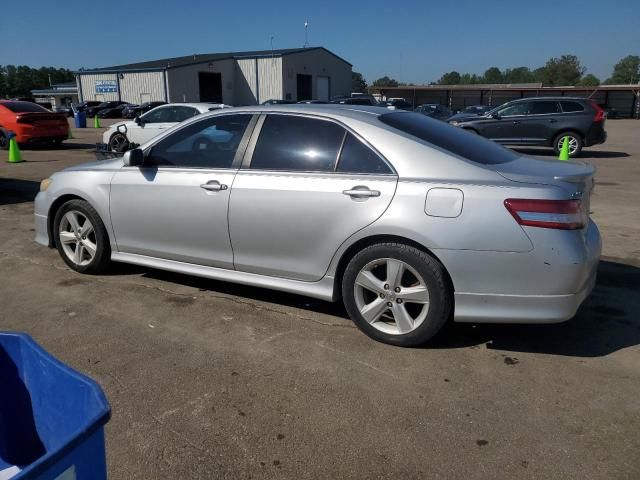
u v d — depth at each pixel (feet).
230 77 173.27
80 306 14.06
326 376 10.64
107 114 149.07
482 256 10.68
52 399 5.05
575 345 12.00
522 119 50.31
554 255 10.38
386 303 11.77
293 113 12.98
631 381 10.52
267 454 8.40
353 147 12.04
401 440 8.73
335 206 11.84
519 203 10.44
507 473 8.00
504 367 11.02
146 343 12.00
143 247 15.02
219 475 7.95
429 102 191.11
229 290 15.21
